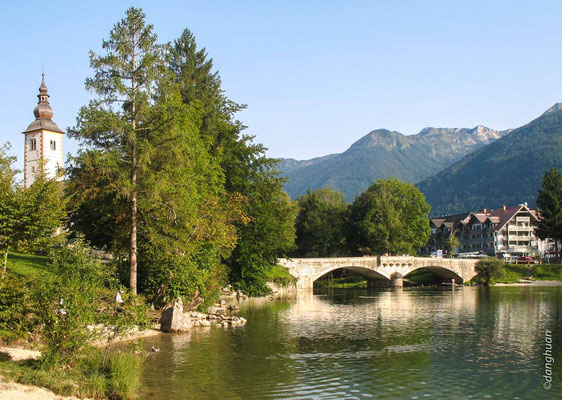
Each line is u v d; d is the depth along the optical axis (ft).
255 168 204.64
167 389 74.28
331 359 95.40
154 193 119.55
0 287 81.66
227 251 181.88
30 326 81.00
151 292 138.51
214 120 192.34
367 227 384.88
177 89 142.00
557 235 406.21
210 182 164.66
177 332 123.03
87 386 66.44
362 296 263.49
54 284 74.90
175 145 125.08
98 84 122.93
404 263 357.41
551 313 172.96
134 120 126.52
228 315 163.02
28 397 60.13
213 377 81.25
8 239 98.32
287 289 303.07
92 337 76.74
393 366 90.48
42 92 346.13
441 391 75.92
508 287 326.03
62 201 107.86
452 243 490.08
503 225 485.56
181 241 141.69
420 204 410.11
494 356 99.66
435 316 165.27
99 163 118.73
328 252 423.23
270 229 203.92
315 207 441.27
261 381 79.30
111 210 139.54
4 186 99.25
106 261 163.73
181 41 200.75
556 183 411.54
